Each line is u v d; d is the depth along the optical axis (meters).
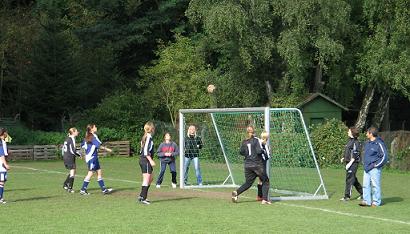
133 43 48.25
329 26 34.69
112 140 38.94
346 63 38.53
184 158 20.02
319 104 37.50
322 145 30.53
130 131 39.62
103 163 32.09
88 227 11.73
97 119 39.88
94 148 17.34
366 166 15.41
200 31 48.44
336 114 37.97
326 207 15.09
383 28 34.28
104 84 45.94
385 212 14.27
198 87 41.41
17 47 44.88
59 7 52.47
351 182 16.34
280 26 37.31
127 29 47.97
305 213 13.91
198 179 20.50
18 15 47.88
